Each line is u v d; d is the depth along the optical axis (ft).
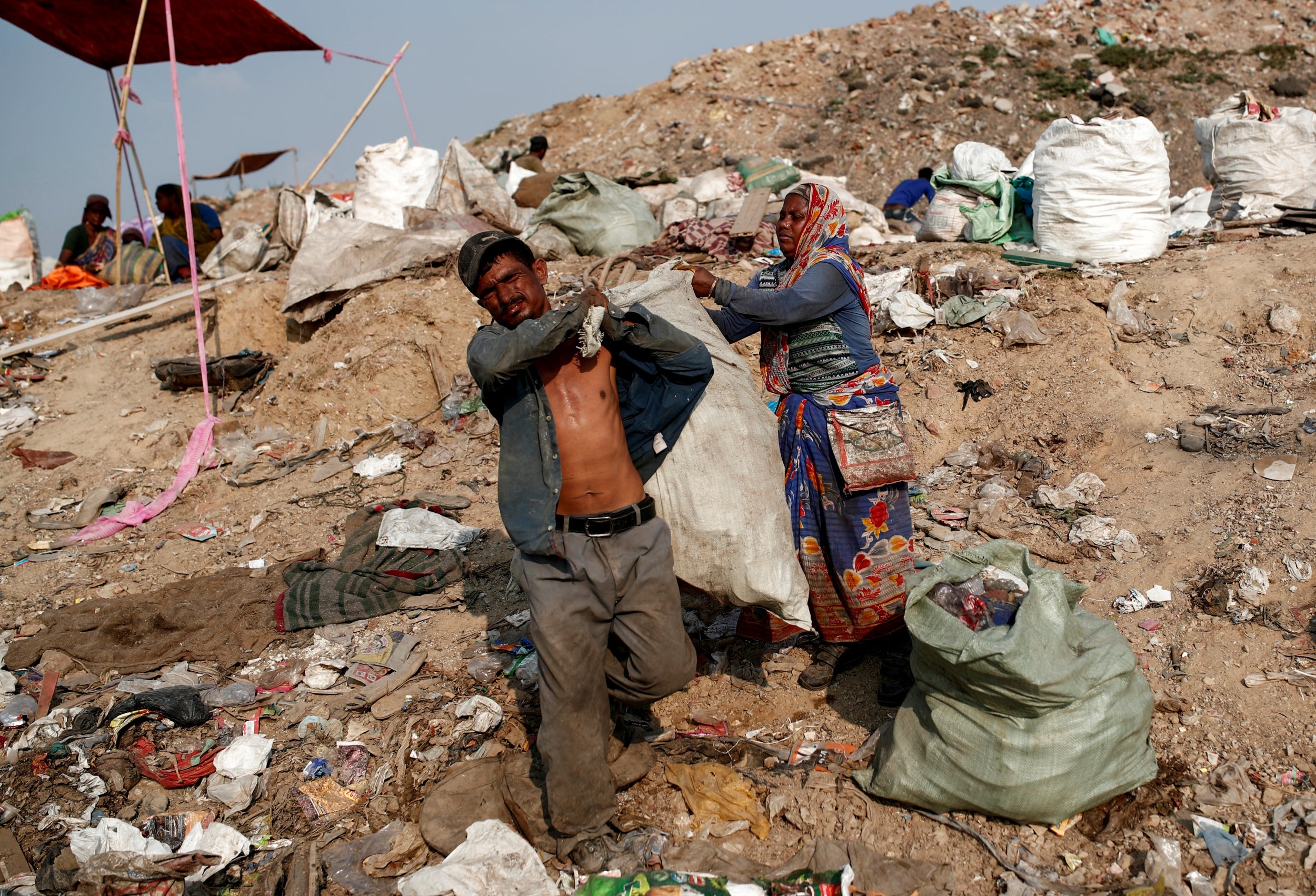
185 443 19.69
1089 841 8.38
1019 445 15.34
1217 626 10.50
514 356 7.63
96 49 28.37
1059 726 8.13
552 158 53.26
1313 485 12.12
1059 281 18.28
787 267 10.59
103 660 12.53
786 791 9.33
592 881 8.04
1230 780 8.69
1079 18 51.83
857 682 10.86
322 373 19.99
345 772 10.11
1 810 9.91
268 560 15.16
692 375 8.84
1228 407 14.61
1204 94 45.03
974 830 8.56
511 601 13.24
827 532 10.12
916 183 31.30
